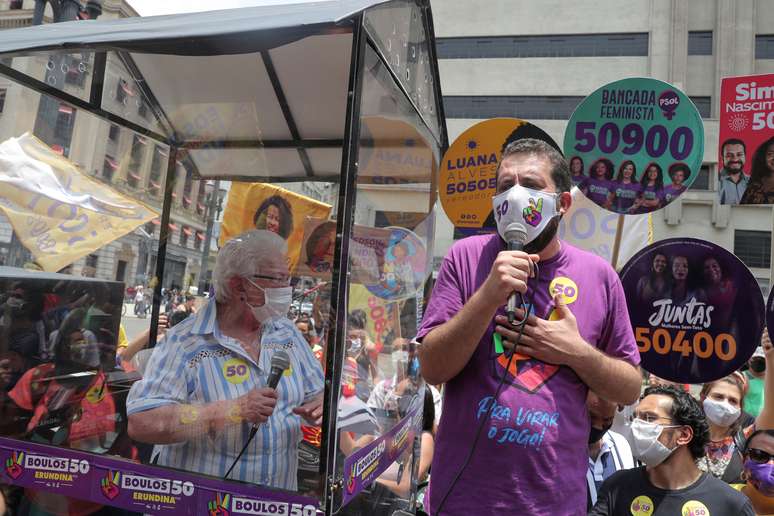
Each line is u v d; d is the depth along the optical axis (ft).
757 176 9.09
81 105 8.05
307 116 8.98
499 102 79.71
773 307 7.07
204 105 9.25
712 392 9.79
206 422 5.77
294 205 8.98
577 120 9.28
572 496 4.64
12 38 6.39
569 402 4.71
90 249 8.66
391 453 6.61
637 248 11.02
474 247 5.40
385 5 5.73
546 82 78.18
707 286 7.28
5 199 7.47
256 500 4.80
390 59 6.13
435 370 4.83
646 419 6.73
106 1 16.16
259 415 5.75
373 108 5.66
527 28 79.20
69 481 5.42
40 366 7.11
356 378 5.41
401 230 7.08
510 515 4.47
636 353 5.13
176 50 5.48
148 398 5.96
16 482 5.60
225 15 6.22
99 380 7.61
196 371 6.13
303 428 6.07
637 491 6.81
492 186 10.61
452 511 4.65
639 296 7.64
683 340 7.39
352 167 4.93
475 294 4.58
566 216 11.21
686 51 73.67
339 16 4.83
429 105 8.49
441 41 82.48
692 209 69.87
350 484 5.12
